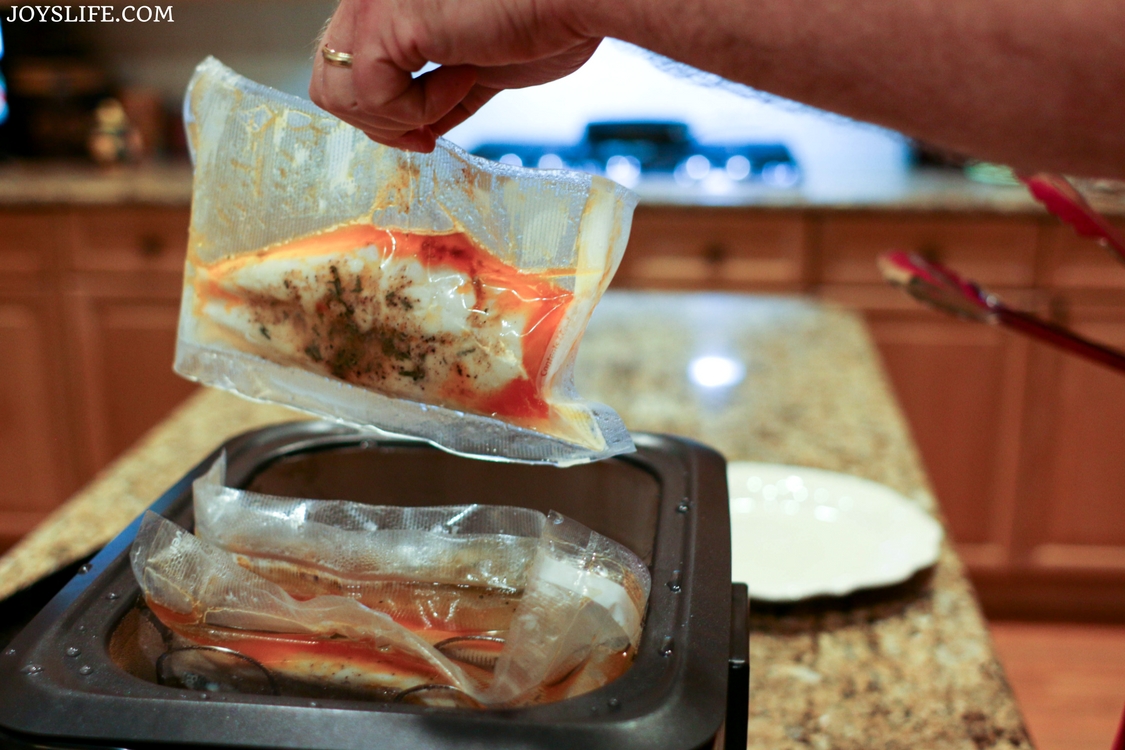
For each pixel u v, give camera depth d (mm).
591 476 554
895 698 559
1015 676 1832
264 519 468
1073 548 2074
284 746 318
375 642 401
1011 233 1927
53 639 376
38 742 325
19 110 2520
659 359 1191
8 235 2055
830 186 2123
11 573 648
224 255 472
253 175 460
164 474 821
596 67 2504
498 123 2562
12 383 2148
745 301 1520
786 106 417
